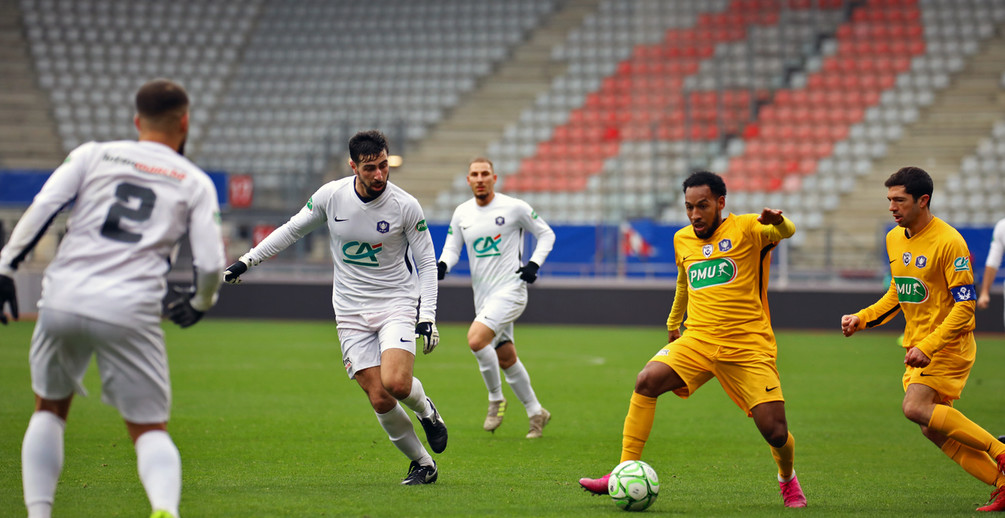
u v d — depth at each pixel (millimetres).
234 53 117812
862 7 111000
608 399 38406
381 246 20828
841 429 31438
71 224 15023
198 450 26125
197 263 14984
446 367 49281
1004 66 102812
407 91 112625
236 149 106250
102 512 18312
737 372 19391
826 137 98438
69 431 28781
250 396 37688
